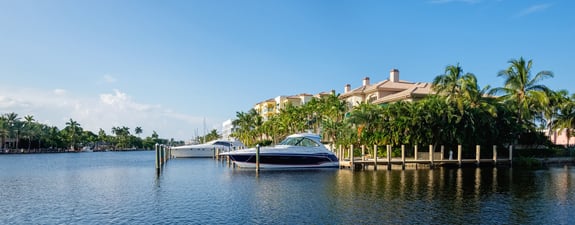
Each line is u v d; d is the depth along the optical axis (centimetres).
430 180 3023
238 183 2959
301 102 9638
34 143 13038
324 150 4044
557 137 7531
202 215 1875
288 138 4147
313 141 4050
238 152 4019
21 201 2294
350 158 3956
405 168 4091
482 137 4619
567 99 5981
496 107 4825
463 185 2738
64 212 1980
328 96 6606
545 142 5566
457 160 4119
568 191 2466
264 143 8812
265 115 11038
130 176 3709
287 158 3944
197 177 3469
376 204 2077
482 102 4822
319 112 6631
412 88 5916
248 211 1947
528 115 5191
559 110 5997
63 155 11050
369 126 4547
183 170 4262
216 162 5716
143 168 4844
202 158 6969
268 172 3716
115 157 9388
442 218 1766
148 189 2727
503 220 1730
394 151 4419
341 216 1816
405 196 2303
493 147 4369
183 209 2016
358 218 1775
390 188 2606
